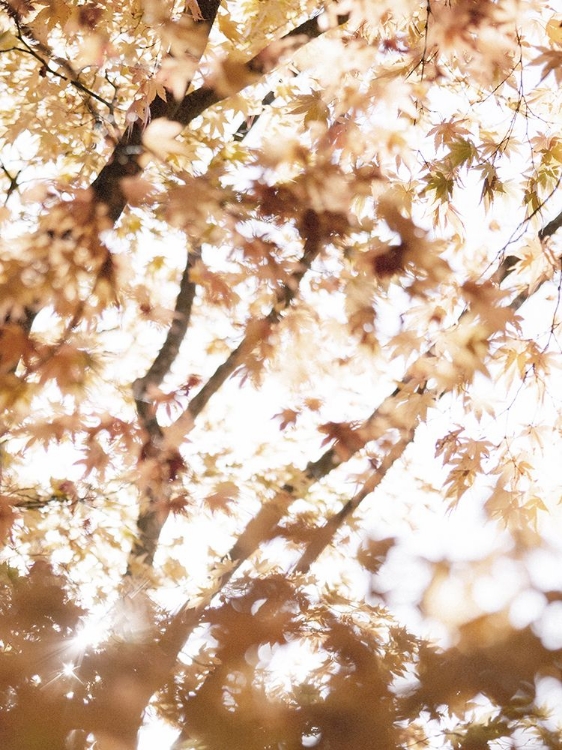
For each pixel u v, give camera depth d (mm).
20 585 2443
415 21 3609
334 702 1994
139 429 3830
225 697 2162
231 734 2072
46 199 3051
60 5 3451
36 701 2121
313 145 3479
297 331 4121
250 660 2291
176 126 3330
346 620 2252
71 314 3139
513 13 3016
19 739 2066
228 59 3646
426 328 3564
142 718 2254
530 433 3414
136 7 3529
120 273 3158
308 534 3191
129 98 5059
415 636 1687
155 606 2771
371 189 3447
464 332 3320
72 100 4938
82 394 3268
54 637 2271
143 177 3469
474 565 1551
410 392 3619
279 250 3656
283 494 3953
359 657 2064
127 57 3625
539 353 3334
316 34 3883
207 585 3240
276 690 2172
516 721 1645
